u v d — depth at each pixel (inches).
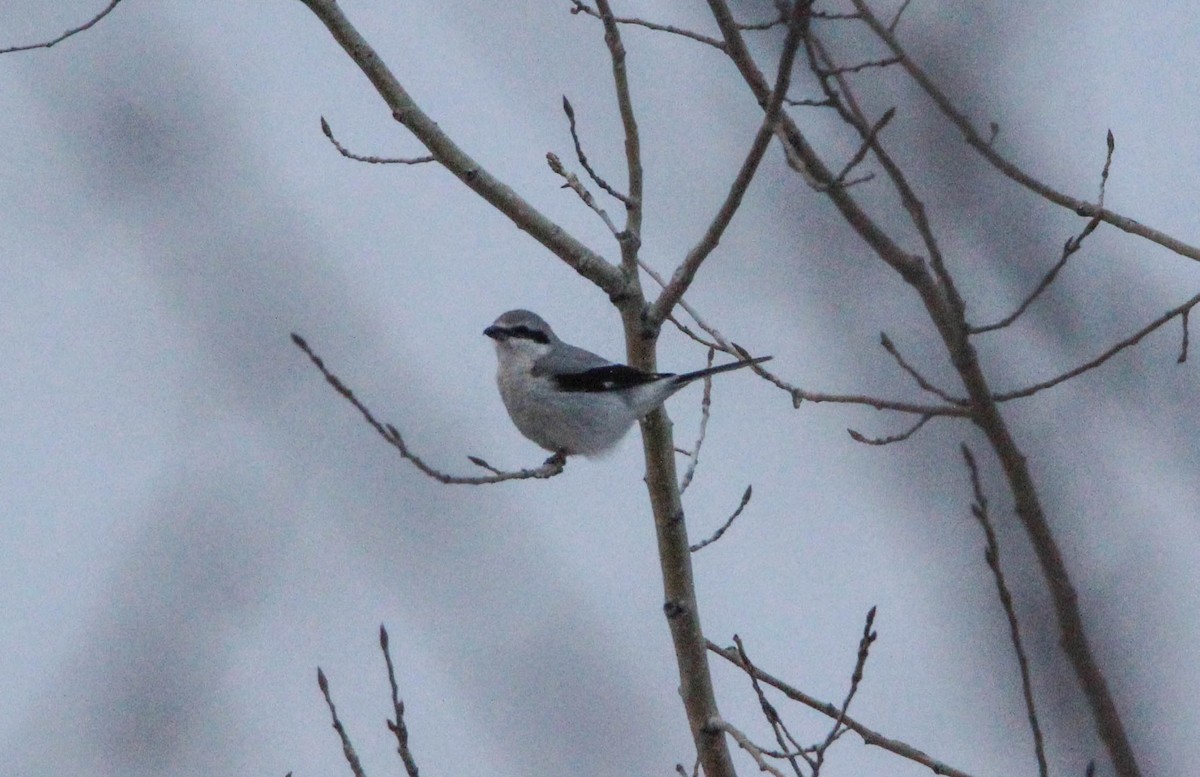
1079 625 235.6
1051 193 345.1
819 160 384.2
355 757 329.1
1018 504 253.4
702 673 410.6
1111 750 224.7
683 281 414.6
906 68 338.3
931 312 301.7
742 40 404.5
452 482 390.9
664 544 418.0
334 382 379.9
